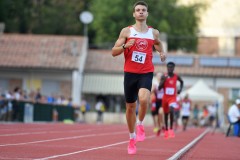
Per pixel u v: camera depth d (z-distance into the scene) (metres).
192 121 82.06
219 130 62.69
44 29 116.12
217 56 93.94
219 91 92.00
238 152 24.19
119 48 18.17
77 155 18.19
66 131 39.12
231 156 21.25
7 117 53.03
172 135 33.53
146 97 18.12
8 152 18.30
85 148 21.94
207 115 77.50
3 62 86.56
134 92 18.62
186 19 116.19
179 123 81.44
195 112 77.88
